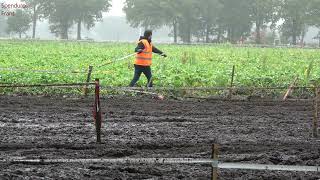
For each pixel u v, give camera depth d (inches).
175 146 916.6
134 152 860.6
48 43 5231.3
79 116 1222.9
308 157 845.2
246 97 1648.6
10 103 1403.8
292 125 1155.3
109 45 5142.7
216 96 1647.4
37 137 965.8
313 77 1951.3
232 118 1235.9
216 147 582.2
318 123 1179.9
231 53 3826.3
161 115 1268.5
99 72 1964.8
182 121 1192.2
